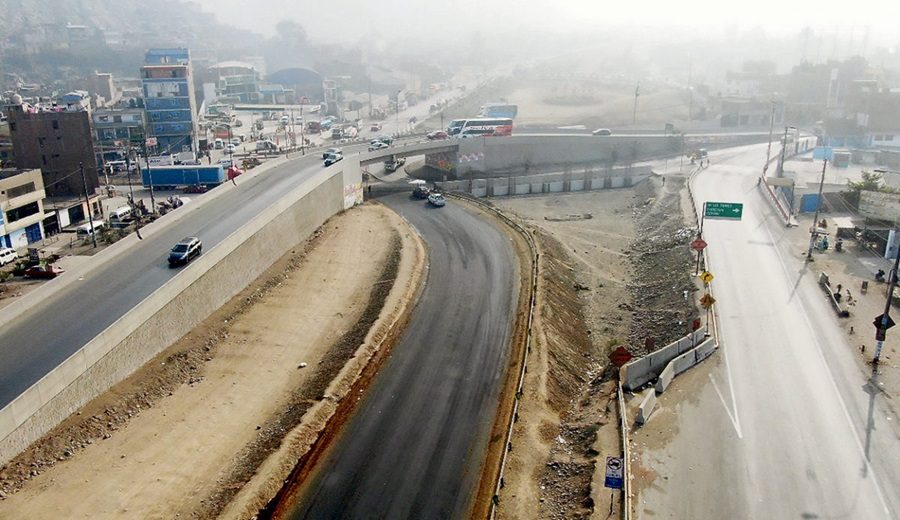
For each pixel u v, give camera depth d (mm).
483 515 31312
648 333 52812
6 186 73375
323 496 33000
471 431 38094
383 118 188250
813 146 130750
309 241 74375
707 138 139125
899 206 70562
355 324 54438
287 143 137875
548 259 68062
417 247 72562
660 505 30750
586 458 34500
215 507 33031
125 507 33500
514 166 124188
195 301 51969
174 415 41562
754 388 40812
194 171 100438
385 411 40312
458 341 49281
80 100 136875
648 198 98375
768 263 61406
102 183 106188
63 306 46812
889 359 44000
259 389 45031
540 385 41844
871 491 31734
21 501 33406
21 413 35656
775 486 32062
